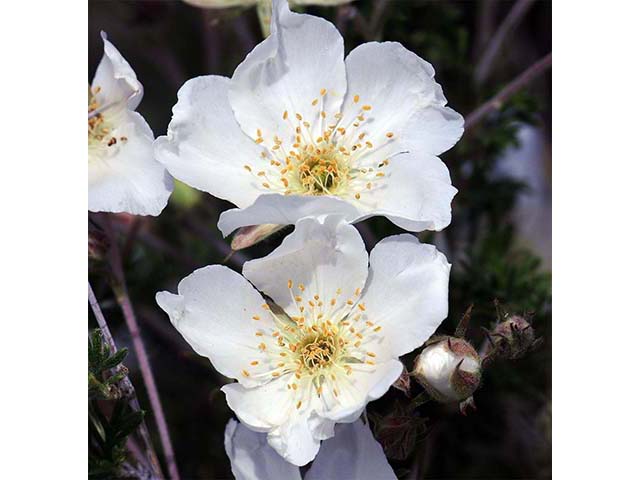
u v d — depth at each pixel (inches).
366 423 5.5
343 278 5.6
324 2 6.8
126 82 6.0
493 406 7.4
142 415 6.0
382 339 5.5
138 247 7.6
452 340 5.4
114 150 6.0
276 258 5.5
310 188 5.9
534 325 7.4
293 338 5.7
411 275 5.5
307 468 6.0
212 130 5.8
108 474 6.0
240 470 5.6
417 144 5.9
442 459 7.3
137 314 7.3
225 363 5.5
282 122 5.9
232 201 5.8
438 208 5.6
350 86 6.0
